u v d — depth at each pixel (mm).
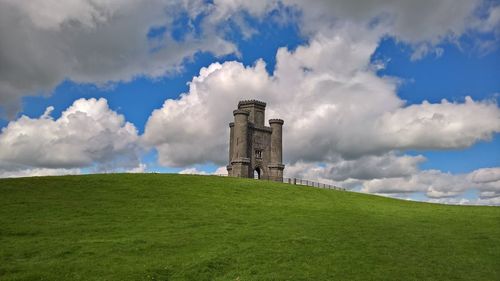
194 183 61469
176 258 27875
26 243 30422
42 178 57656
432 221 45688
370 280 25703
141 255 28359
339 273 26594
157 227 36969
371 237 36219
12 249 28797
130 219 39688
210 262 26906
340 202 57781
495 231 40031
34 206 42781
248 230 36750
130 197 49844
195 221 39969
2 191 48781
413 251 32281
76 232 34250
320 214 46938
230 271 26062
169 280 24297
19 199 45406
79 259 27016
